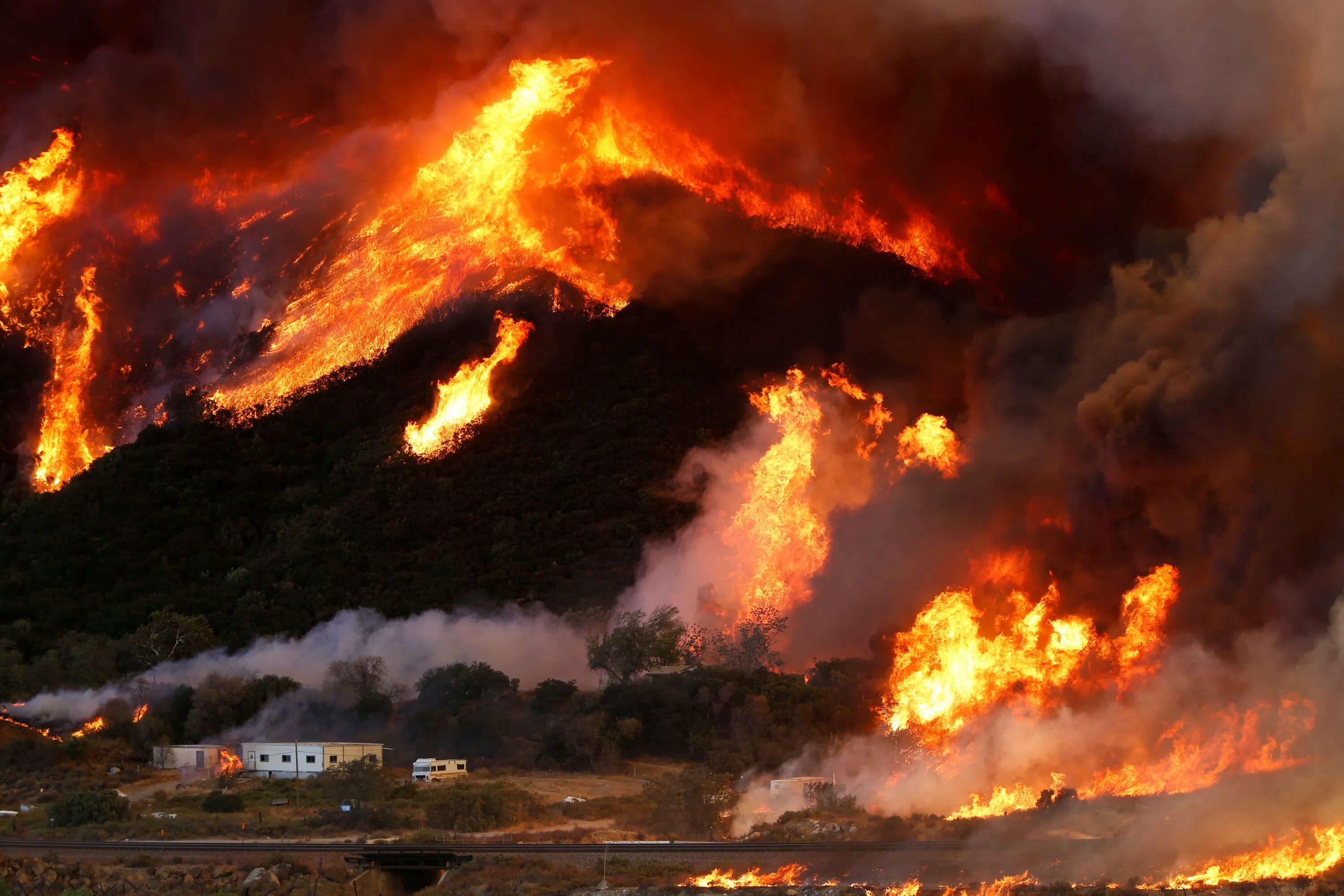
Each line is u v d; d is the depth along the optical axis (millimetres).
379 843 147625
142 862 136875
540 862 134625
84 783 194250
